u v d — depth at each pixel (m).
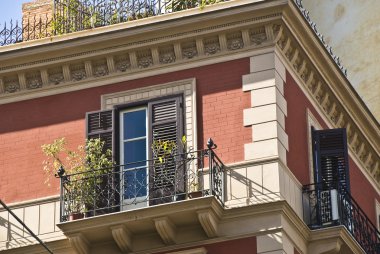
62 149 34.03
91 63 34.53
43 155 34.25
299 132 33.91
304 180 33.59
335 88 35.78
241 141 32.84
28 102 34.91
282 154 32.72
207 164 32.62
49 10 37.41
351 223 33.56
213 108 33.38
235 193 32.31
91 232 32.19
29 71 34.91
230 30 33.59
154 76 34.06
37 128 34.59
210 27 33.69
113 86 34.34
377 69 43.41
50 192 33.81
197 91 33.62
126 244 32.12
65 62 34.62
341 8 44.53
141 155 33.47
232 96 33.34
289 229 32.09
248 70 33.44
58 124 34.44
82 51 34.53
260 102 33.06
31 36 35.78
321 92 35.47
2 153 34.59
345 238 32.91
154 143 33.16
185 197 32.16
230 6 33.50
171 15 33.91
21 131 34.69
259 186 32.22
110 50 34.31
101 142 33.59
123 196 32.69
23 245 33.28
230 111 33.22
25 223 33.53
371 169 38.38
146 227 32.06
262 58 33.41
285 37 33.69
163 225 31.75
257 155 32.56
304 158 33.88
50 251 31.28
